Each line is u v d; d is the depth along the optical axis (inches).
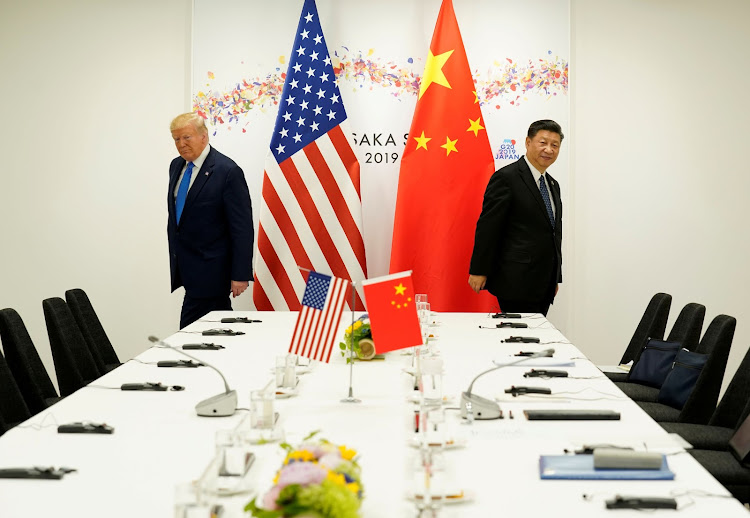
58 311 209.6
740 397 165.9
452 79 290.5
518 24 303.0
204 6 303.6
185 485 75.2
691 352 188.5
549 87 303.7
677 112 304.5
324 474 78.4
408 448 112.6
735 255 306.7
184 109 308.2
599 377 157.2
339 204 290.2
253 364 168.7
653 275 307.9
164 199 309.3
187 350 184.4
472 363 169.3
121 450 112.4
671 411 184.1
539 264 263.9
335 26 304.7
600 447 109.2
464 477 101.3
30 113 308.8
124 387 147.9
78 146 309.1
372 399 140.7
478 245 267.0
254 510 77.0
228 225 267.1
